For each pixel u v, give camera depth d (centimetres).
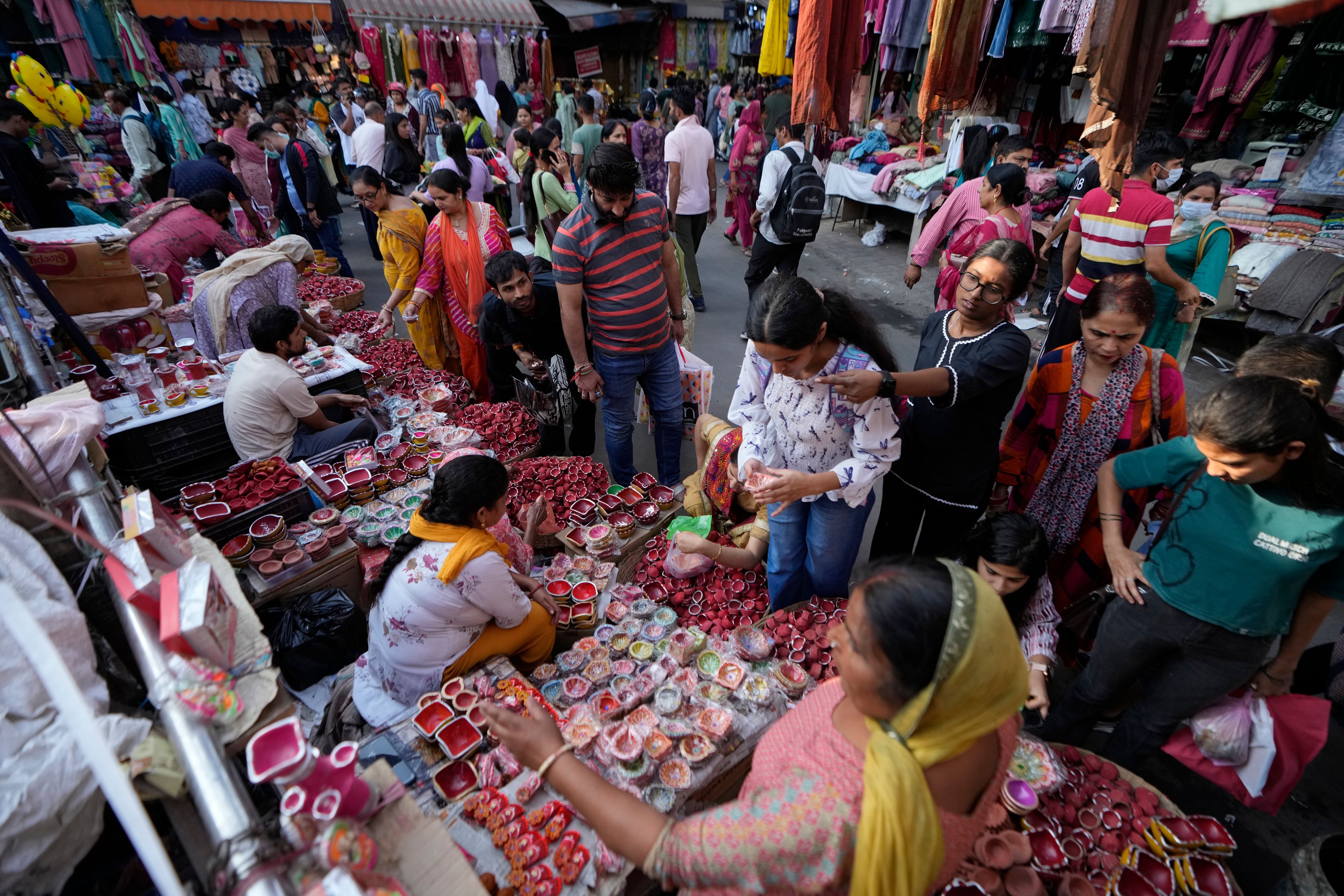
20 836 92
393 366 445
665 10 1422
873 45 505
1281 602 167
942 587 83
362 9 1145
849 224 888
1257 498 160
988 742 98
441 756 193
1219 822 208
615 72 1564
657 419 352
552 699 219
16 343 238
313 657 246
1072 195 505
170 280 458
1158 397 210
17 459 136
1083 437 221
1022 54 507
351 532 288
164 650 108
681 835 91
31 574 115
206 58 1193
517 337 353
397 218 427
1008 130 577
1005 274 196
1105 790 197
